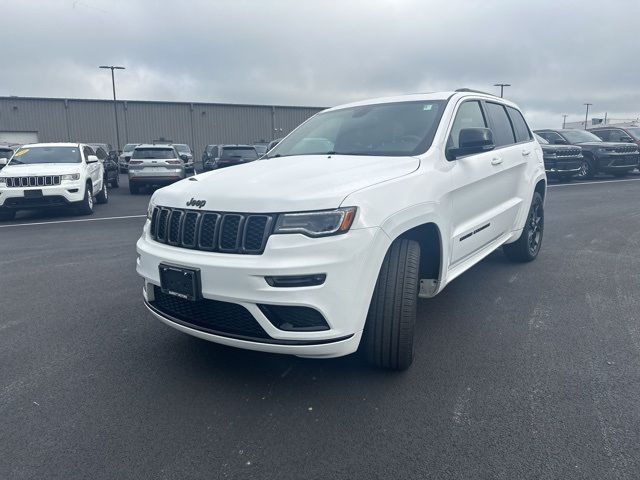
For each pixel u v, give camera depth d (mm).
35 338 4094
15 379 3389
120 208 13328
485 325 4203
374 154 3945
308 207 2826
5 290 5473
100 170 14125
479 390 3145
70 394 3176
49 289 5496
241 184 3172
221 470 2441
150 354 3758
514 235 5562
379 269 2992
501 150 4988
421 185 3396
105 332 4211
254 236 2879
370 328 3188
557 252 6793
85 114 47781
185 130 51031
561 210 10703
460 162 4016
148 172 17234
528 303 4730
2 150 16812
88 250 7586
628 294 4953
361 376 3350
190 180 3631
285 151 4520
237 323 2986
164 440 2684
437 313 4496
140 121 49406
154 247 3324
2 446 2645
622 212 10320
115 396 3146
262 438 2691
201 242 3049
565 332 4035
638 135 19891
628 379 3256
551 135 18344
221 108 52062
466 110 4566
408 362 3285
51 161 12203
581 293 5008
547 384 3205
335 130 4520
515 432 2701
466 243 4188
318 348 2824
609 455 2494
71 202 11289
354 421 2830
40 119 46594
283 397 3102
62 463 2504
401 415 2883
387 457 2518
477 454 2525
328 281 2775
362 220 2873
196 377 3379
